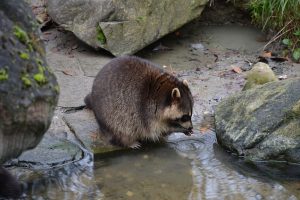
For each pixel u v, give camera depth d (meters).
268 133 9.19
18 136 6.64
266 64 11.12
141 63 9.55
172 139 9.86
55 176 8.61
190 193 8.34
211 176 8.80
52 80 6.82
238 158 9.30
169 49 12.82
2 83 6.20
